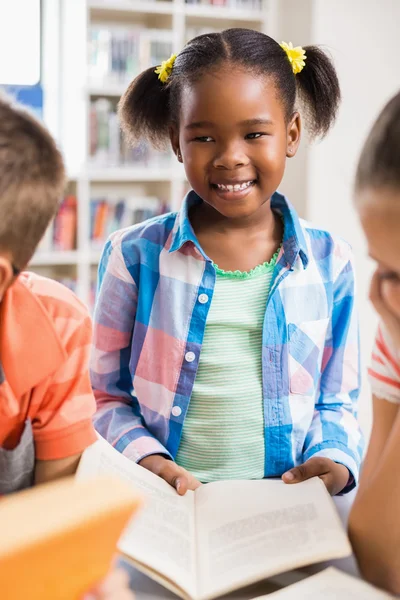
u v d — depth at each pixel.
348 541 0.76
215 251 1.14
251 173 1.05
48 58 3.33
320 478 0.98
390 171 0.61
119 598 0.62
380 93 3.26
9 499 0.49
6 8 3.25
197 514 0.86
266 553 0.76
